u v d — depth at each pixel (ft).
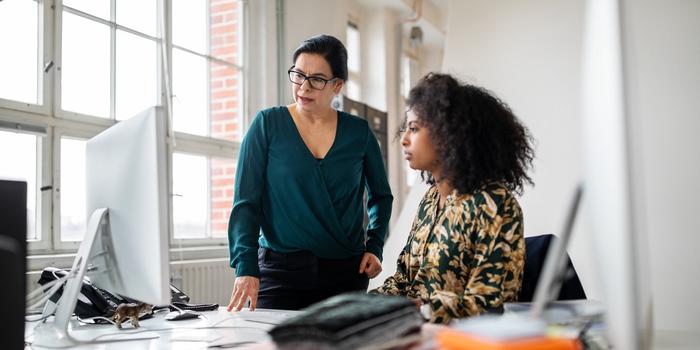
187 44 12.14
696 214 9.14
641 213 2.45
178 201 11.68
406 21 20.16
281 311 5.93
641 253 2.45
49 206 8.95
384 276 11.92
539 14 11.07
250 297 5.95
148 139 4.17
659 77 9.65
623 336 2.45
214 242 12.47
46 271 5.74
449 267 4.55
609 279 2.48
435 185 5.44
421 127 4.84
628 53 2.40
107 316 5.47
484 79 11.39
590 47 2.54
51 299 5.55
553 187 10.34
